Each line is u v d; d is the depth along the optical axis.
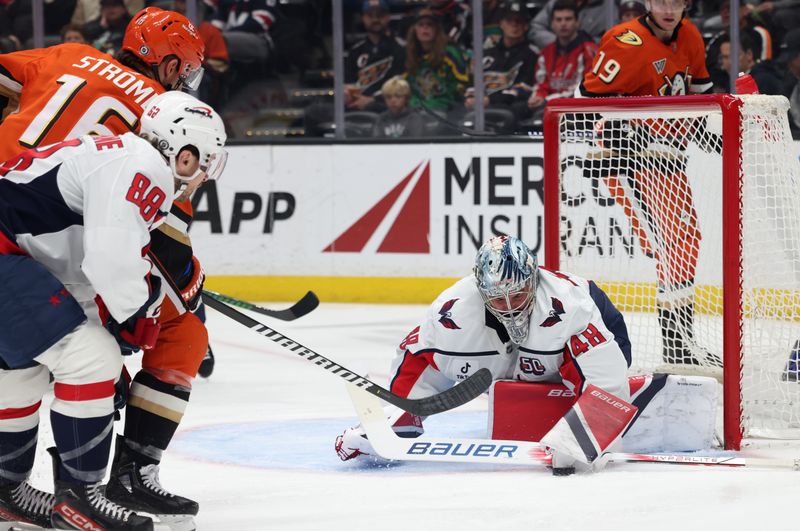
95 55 6.41
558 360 6.54
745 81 8.09
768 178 8.52
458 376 6.71
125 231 4.68
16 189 4.82
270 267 16.09
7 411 5.07
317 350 11.74
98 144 4.84
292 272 16.06
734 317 6.99
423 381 6.77
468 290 6.54
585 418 6.25
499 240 6.32
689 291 9.27
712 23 15.84
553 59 16.38
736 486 5.92
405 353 6.75
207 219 16.23
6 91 6.45
